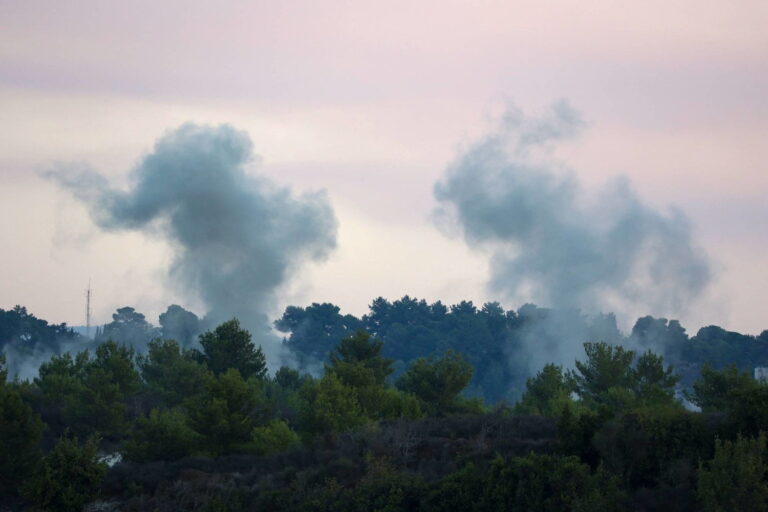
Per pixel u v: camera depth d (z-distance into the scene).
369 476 70.06
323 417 86.25
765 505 55.75
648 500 60.81
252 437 86.00
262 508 69.94
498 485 64.00
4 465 74.56
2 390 81.94
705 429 66.75
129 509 71.94
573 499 61.19
